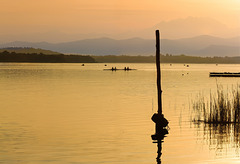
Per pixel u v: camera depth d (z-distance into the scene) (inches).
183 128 1792.6
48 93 3690.9
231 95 3184.1
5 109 2463.1
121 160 1250.0
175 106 2586.1
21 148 1396.4
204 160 1255.5
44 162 1222.9
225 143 1494.8
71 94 3582.7
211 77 7204.7
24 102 2888.8
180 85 4884.4
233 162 1236.5
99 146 1432.1
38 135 1621.6
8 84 5059.1
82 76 7608.3
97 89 4224.9
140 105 2679.6
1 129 1755.7
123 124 1893.5
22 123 1921.8
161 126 1774.1
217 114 1935.3
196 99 3011.8
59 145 1445.6
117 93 3698.3
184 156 1306.6
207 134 1657.2
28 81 5772.6
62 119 2049.7
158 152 1353.3
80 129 1761.8
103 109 2453.2
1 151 1353.3
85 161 1234.6
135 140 1541.6
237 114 1937.7
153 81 5885.8
